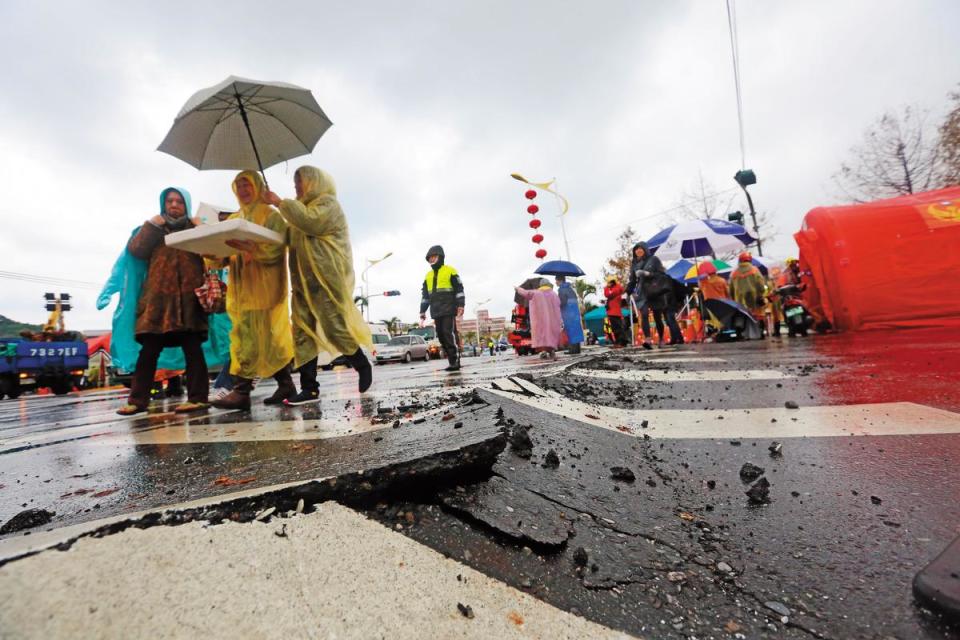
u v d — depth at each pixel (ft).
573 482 4.90
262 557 2.98
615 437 6.83
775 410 8.26
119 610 2.37
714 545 3.74
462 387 13.26
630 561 3.51
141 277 13.29
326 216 11.51
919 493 4.38
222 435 8.17
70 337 60.29
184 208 12.89
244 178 12.11
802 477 5.03
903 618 2.72
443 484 4.34
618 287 37.99
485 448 4.59
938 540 3.54
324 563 3.06
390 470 4.13
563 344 38.19
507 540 3.68
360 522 3.66
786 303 36.52
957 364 12.23
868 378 11.00
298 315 11.86
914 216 32.48
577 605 3.00
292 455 5.67
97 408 23.22
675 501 4.61
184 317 12.62
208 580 2.69
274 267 11.88
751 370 14.01
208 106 12.41
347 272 12.30
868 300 33.30
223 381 19.36
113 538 2.83
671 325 34.58
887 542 3.58
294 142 14.08
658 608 2.97
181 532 3.04
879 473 4.95
